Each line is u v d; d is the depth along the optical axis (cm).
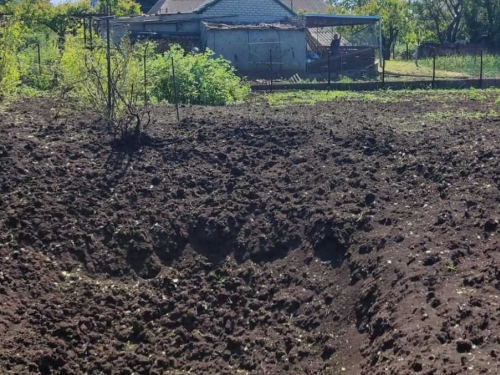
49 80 1931
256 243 1034
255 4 3588
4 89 1605
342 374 753
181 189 1129
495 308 700
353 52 3284
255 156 1225
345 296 873
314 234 997
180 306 938
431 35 5294
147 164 1187
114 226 1045
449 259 819
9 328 813
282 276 965
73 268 966
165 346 880
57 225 1012
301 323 871
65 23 3706
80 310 896
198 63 1892
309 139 1274
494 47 4491
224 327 907
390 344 717
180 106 1644
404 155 1170
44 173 1116
